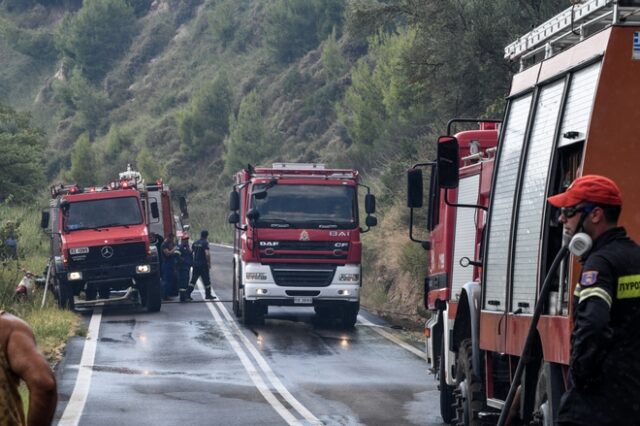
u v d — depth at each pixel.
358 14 43.12
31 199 70.75
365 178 69.50
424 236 43.06
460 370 16.22
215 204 118.00
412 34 60.06
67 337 32.12
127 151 140.62
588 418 7.77
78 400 21.12
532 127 12.48
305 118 118.19
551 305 10.97
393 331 34.94
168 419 18.98
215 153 127.81
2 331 6.58
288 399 21.44
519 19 38.31
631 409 7.71
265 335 33.12
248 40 152.62
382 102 73.06
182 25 170.12
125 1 178.38
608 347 7.75
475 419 15.30
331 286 35.25
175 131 140.00
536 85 12.56
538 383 11.47
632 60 10.25
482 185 16.56
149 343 30.91
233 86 139.50
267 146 112.50
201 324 36.12
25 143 75.56
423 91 43.94
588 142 10.22
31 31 185.75
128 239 40.12
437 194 19.98
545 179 11.57
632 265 7.82
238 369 25.97
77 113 157.62
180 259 45.06
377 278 48.44
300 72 126.88
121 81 161.75
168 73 158.00
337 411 19.95
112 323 36.31
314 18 134.50
